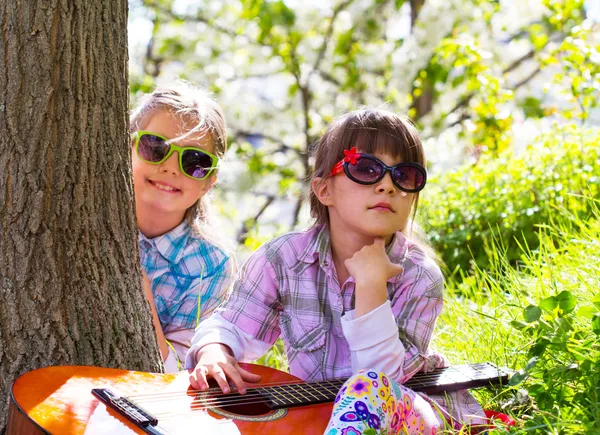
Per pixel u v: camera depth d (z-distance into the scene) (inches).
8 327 95.4
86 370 91.7
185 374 96.1
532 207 210.4
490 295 147.6
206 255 136.9
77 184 98.3
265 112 450.9
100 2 100.3
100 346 100.1
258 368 100.7
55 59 96.4
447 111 438.0
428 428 90.1
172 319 134.0
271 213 467.2
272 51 444.8
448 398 99.3
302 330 105.0
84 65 98.6
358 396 83.0
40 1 95.4
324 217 109.7
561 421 86.3
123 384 89.5
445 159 334.3
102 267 101.1
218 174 141.4
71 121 97.7
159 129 133.5
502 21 418.0
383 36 443.2
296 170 450.0
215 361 97.2
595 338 96.1
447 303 151.7
